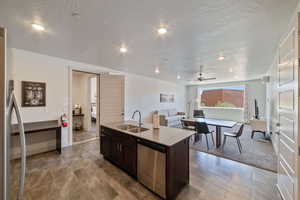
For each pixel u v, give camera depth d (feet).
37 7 4.98
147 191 6.35
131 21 5.97
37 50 9.61
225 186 6.79
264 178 7.47
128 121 11.10
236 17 5.62
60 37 7.51
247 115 23.00
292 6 4.88
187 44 8.35
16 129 9.11
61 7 5.00
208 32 6.89
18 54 9.37
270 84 14.58
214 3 4.81
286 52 5.71
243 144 13.25
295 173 4.68
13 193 6.12
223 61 11.99
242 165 8.95
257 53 9.86
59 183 6.91
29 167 8.48
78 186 6.69
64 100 11.71
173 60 11.76
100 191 6.34
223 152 11.19
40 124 10.48
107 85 14.44
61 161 9.31
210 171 8.20
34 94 10.11
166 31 6.84
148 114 20.58
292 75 5.04
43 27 6.45
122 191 6.34
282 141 6.08
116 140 8.27
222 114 26.35
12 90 3.31
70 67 11.96
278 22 5.93
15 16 5.55
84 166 8.63
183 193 6.27
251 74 17.75
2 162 2.64
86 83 18.45
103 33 7.05
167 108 24.68
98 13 5.39
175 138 6.34
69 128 12.16
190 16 5.59
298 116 4.51
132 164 7.19
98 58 11.43
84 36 7.39
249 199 5.91
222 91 26.40
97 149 11.53
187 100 30.30
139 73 17.85
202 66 13.73
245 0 4.65
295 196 4.66
